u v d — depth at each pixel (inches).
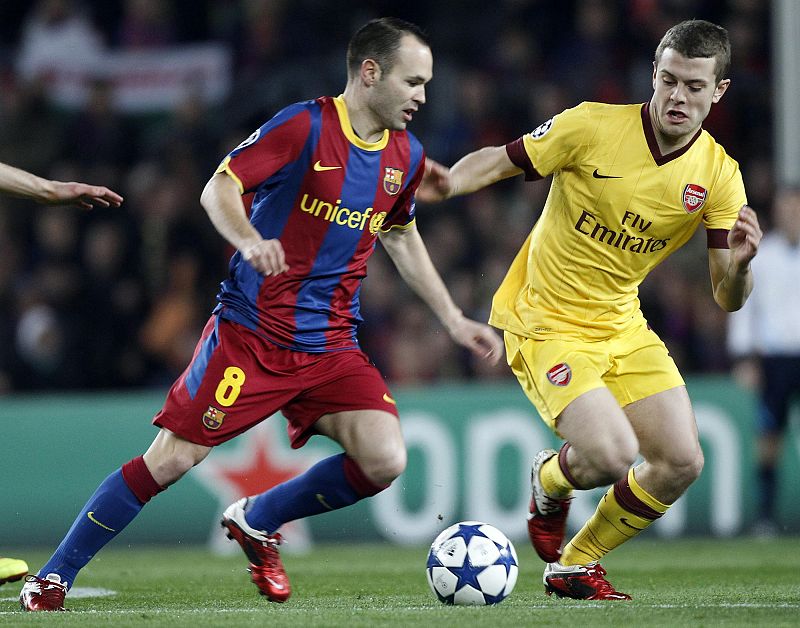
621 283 735.1
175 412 666.2
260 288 666.2
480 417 1326.3
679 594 783.1
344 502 677.3
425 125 1898.4
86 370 1611.7
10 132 1840.6
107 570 1033.5
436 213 1772.9
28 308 1617.9
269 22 1972.2
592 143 717.9
